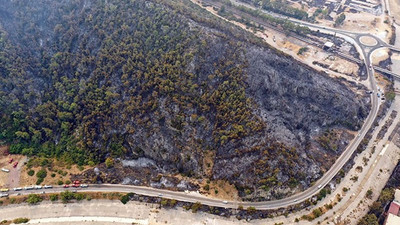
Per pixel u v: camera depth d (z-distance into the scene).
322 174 168.88
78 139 184.38
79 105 193.25
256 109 175.75
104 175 170.50
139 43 197.38
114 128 184.00
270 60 197.38
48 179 168.62
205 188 163.38
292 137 176.62
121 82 191.38
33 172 171.38
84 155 180.00
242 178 161.38
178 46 188.62
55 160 180.25
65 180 168.12
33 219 154.12
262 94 185.62
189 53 183.88
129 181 168.88
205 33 195.88
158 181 169.00
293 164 162.75
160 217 155.38
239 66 185.62
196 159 171.88
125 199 160.62
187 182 167.62
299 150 172.38
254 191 158.25
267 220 153.50
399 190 163.00
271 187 158.00
